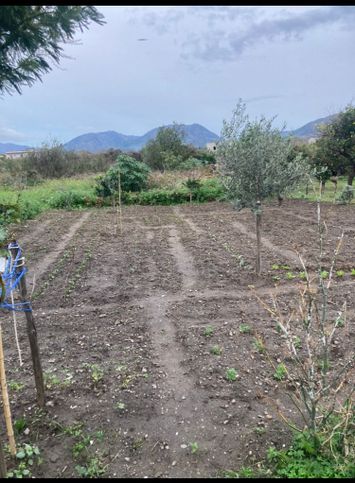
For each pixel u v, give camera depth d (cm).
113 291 666
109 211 1639
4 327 537
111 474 298
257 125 641
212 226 1235
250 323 527
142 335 501
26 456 311
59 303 618
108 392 384
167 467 303
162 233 1140
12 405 368
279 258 826
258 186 648
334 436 310
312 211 1445
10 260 314
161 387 393
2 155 3019
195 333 500
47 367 430
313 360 322
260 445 319
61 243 1031
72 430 338
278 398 376
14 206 817
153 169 3138
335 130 1636
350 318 533
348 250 876
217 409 361
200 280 715
